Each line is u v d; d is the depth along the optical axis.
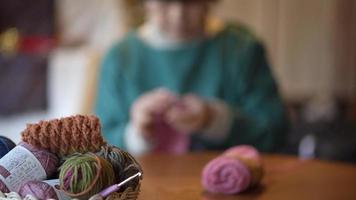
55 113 3.00
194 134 1.88
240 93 2.00
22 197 0.88
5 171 0.89
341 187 1.30
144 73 2.01
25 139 0.92
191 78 2.00
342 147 2.12
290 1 3.95
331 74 4.05
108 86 2.02
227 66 2.00
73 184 0.86
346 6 3.96
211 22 2.07
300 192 1.26
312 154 2.14
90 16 3.43
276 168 1.47
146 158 1.61
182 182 1.29
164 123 1.78
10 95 3.12
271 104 1.99
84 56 2.87
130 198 0.90
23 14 3.55
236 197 1.20
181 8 1.92
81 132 0.90
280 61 4.01
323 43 4.01
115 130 1.92
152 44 2.02
